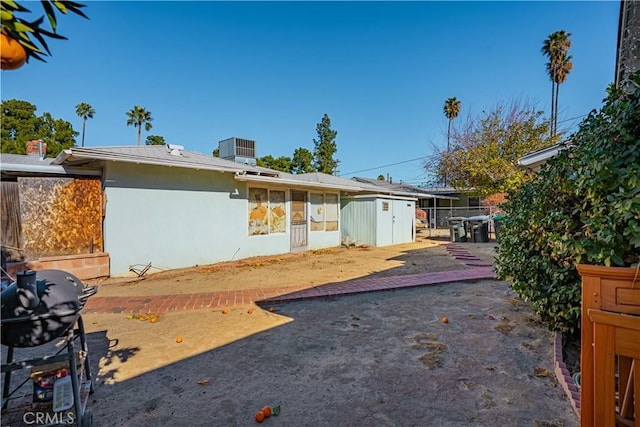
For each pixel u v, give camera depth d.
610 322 1.75
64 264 6.98
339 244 14.28
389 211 14.48
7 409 2.35
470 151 19.53
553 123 19.48
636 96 2.27
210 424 2.34
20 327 1.95
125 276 7.77
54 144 24.66
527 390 2.73
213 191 9.49
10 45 1.23
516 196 5.16
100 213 7.68
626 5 4.40
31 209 6.94
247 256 10.39
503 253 4.87
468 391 2.73
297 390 2.79
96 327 4.38
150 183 8.23
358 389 2.79
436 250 12.42
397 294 6.02
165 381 2.95
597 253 2.25
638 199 1.96
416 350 3.55
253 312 5.00
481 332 4.04
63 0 1.32
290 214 11.89
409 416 2.40
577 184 2.71
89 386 2.62
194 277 7.68
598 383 1.78
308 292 6.00
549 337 3.84
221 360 3.37
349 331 4.15
